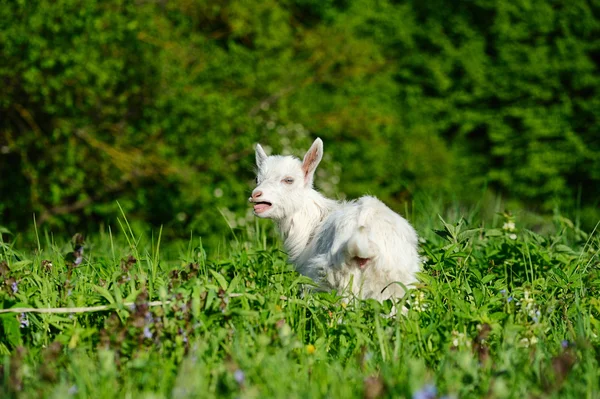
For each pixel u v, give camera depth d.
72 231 16.91
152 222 17.14
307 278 5.76
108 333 4.90
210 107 16.44
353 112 19.95
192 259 6.85
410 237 6.06
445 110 22.47
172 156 16.38
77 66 14.48
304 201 7.00
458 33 23.02
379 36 22.48
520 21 22.45
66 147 15.33
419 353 4.96
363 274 5.86
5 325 5.06
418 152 20.89
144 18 15.88
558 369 4.38
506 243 7.11
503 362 4.62
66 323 5.36
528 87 21.89
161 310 5.02
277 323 5.00
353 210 6.02
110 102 15.77
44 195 15.94
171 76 16.19
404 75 22.48
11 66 14.62
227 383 4.33
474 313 5.38
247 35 20.34
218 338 4.81
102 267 6.67
